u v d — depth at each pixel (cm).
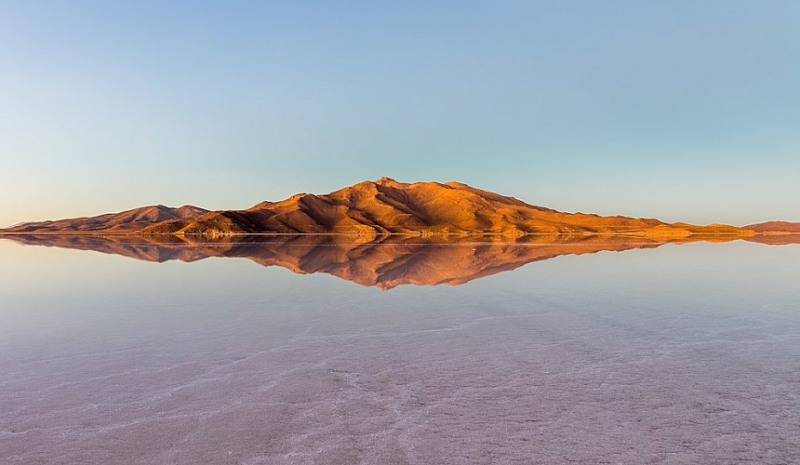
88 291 1443
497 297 1286
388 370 661
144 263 2483
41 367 682
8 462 417
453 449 432
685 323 956
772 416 498
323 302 1221
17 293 1412
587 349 761
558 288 1455
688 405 529
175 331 905
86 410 527
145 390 588
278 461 414
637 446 435
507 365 679
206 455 425
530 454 421
